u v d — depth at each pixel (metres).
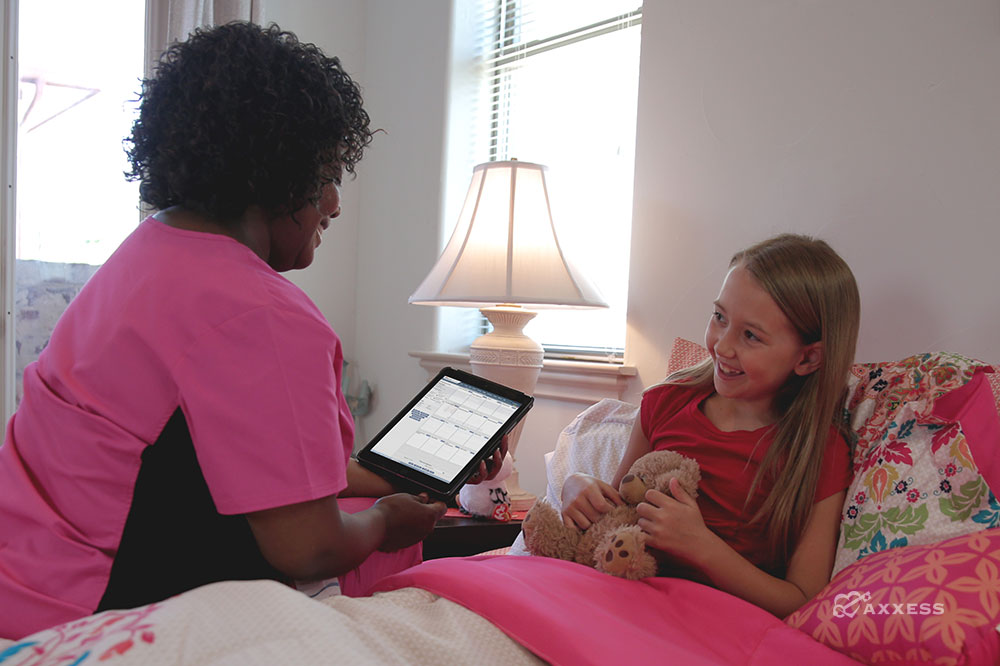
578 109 2.32
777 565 1.12
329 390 0.83
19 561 0.81
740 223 1.66
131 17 2.51
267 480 0.78
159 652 0.59
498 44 2.60
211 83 0.85
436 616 0.81
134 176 0.96
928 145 1.37
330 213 1.03
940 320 1.34
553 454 1.57
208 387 0.78
